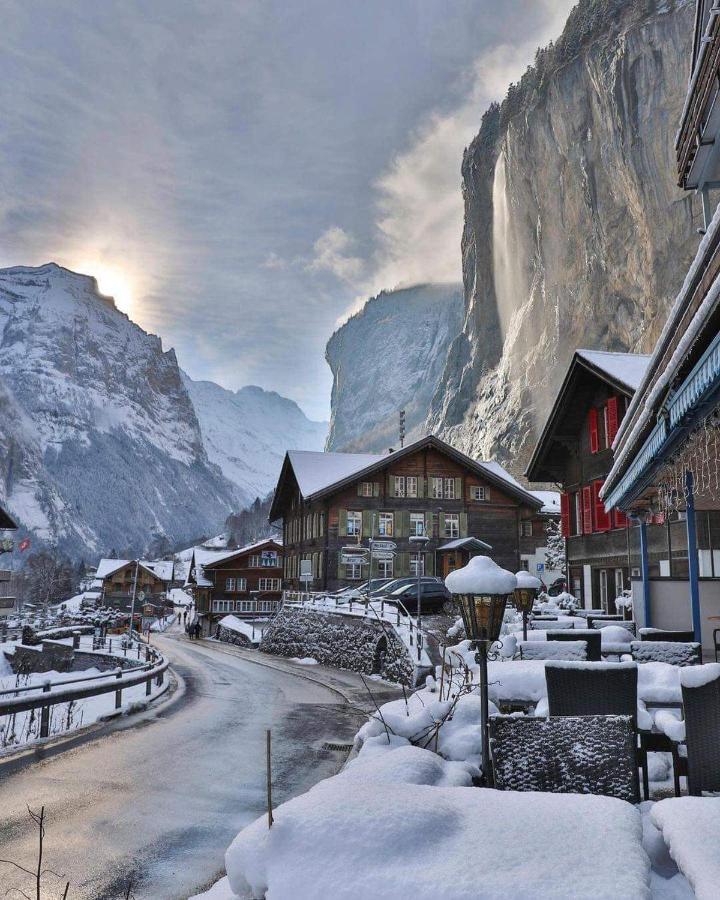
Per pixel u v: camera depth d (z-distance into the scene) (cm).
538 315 13712
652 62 10519
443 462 4981
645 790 577
